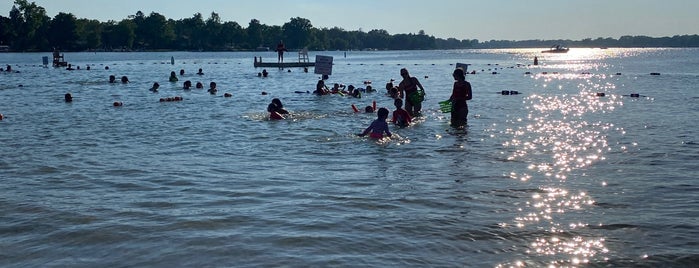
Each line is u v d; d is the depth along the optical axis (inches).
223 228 284.5
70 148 526.6
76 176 406.3
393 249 255.6
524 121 712.4
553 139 566.6
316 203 330.6
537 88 1338.6
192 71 2383.1
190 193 355.6
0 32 7224.4
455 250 254.8
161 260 242.8
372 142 551.2
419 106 785.6
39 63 3506.4
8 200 339.0
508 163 447.8
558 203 330.0
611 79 1708.9
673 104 916.6
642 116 755.4
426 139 570.3
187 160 466.3
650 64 3174.2
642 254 249.8
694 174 402.9
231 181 388.2
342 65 3319.4
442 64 3427.7
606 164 441.4
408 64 3474.4
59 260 244.5
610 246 259.8
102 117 770.2
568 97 1068.5
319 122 703.7
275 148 522.3
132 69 2642.7
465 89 685.9
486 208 319.9
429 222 293.7
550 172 413.4
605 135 589.3
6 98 1080.2
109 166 441.1
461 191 357.4
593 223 291.9
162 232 278.4
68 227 286.8
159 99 1043.3
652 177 394.6
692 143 531.8
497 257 246.7
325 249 255.1
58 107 908.6
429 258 245.1
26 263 241.8
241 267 234.5
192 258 244.7
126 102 990.4
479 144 538.9
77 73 2214.6
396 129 642.2
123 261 242.4
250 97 1092.5
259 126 670.5
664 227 285.0
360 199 339.0
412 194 350.3
